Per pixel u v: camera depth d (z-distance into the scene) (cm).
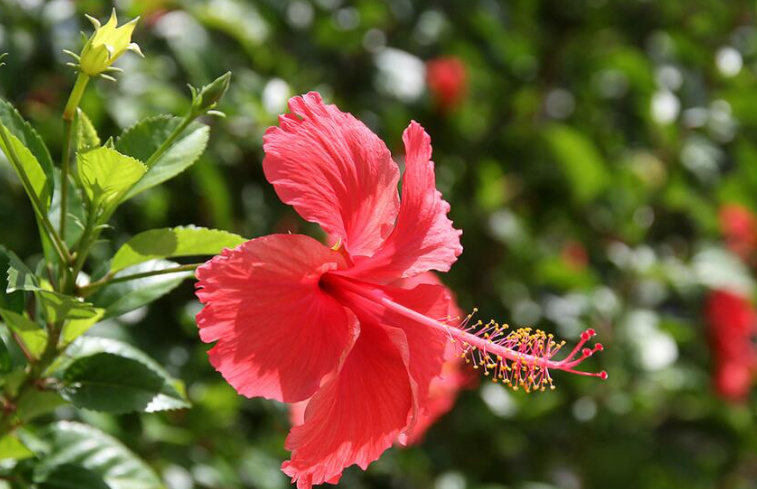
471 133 127
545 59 134
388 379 60
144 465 66
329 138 59
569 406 121
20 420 62
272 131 58
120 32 57
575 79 133
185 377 86
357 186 60
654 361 118
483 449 118
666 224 139
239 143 92
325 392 58
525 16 132
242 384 56
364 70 108
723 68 131
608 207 129
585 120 134
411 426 59
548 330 120
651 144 129
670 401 134
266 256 57
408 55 112
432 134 119
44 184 59
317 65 106
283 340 57
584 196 123
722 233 136
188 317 86
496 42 125
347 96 107
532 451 122
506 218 119
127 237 87
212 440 87
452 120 120
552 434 121
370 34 112
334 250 59
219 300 56
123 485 65
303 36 106
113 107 85
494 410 109
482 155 126
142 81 88
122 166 57
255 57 98
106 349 65
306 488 59
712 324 132
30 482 63
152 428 84
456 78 115
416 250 62
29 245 86
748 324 131
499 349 61
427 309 62
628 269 124
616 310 121
